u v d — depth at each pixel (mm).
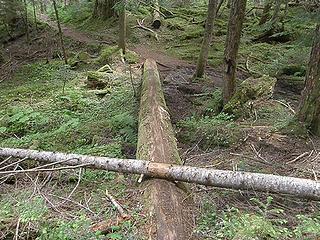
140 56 15453
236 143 5551
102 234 2955
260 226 2658
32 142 6516
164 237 2787
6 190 4453
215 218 3303
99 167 4148
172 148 4602
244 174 3535
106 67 12398
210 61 14734
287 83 11031
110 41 18703
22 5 18969
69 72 12734
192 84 10406
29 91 11469
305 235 2844
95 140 6473
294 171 4309
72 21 25109
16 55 18875
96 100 9625
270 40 16438
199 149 5797
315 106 5406
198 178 3623
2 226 3135
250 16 21188
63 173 4746
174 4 24250
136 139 6297
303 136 5398
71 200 3742
